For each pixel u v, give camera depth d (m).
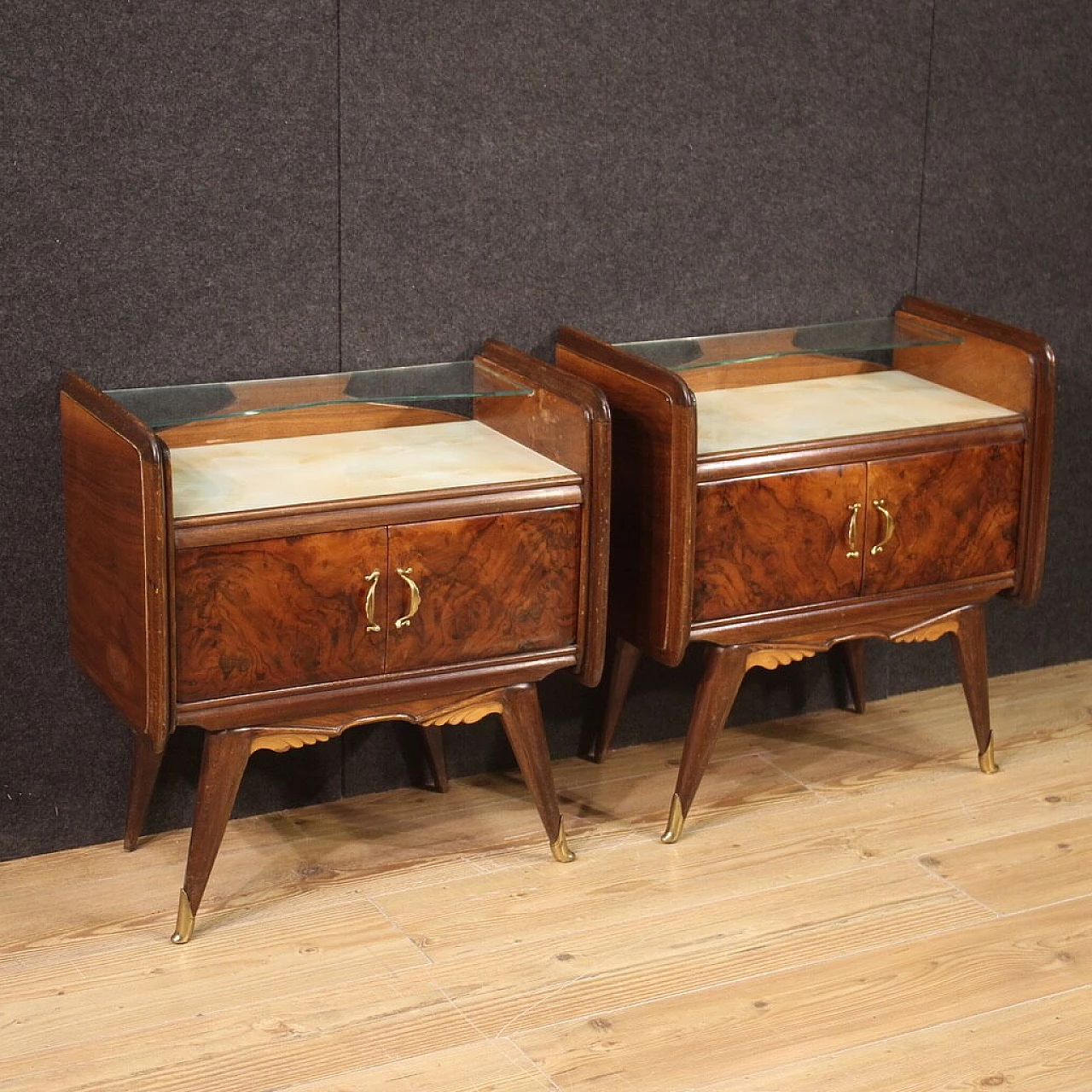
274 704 2.08
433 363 2.43
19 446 2.19
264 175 2.23
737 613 2.35
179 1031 1.93
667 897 2.25
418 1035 1.93
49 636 2.28
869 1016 1.98
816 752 2.72
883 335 2.61
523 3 2.33
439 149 2.34
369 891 2.25
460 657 2.18
